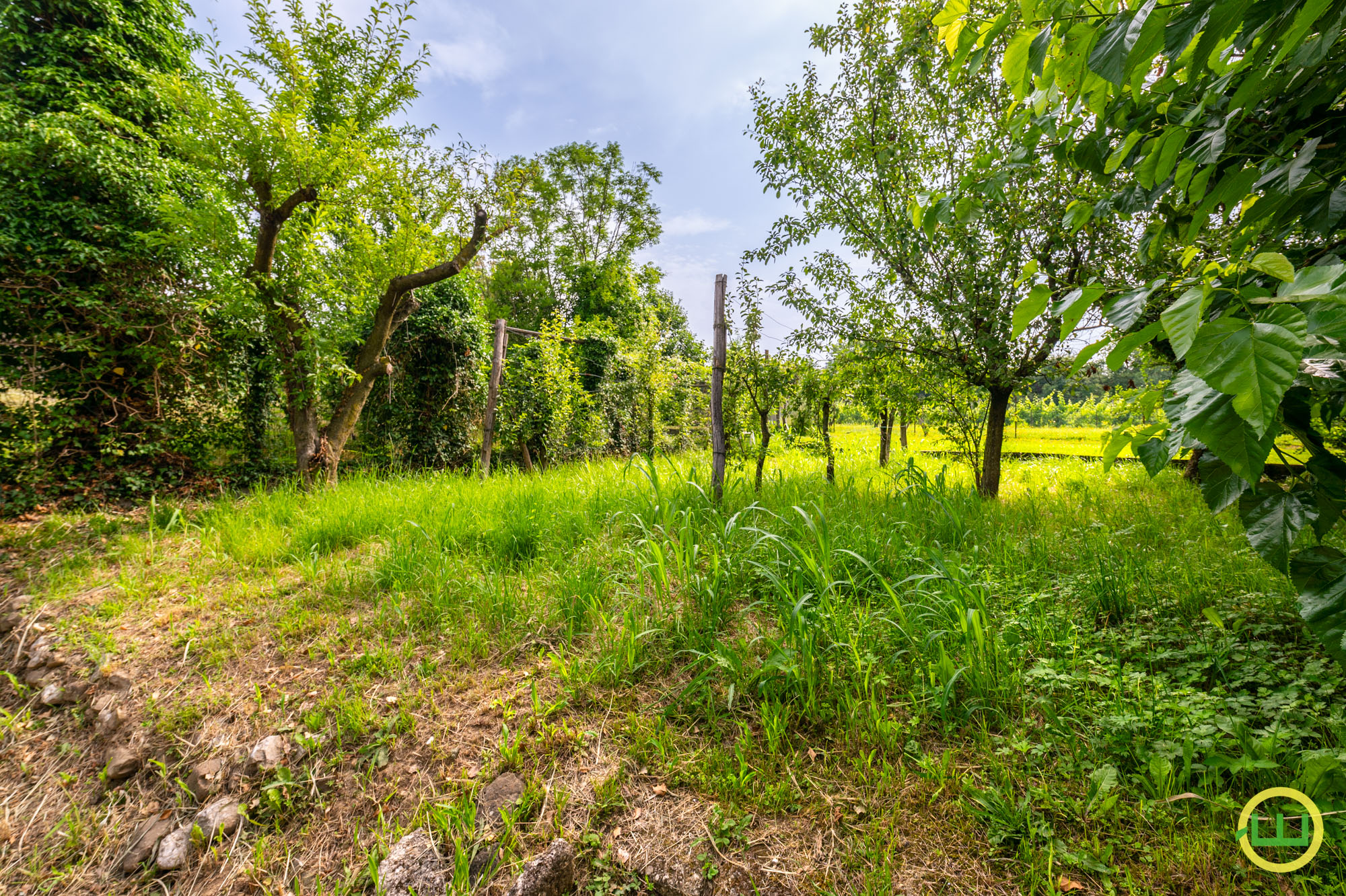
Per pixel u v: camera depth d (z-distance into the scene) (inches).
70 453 255.3
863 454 446.0
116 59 277.9
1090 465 370.6
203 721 111.9
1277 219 57.3
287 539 191.6
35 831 99.8
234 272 259.1
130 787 104.2
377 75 304.8
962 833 75.8
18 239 243.0
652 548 136.9
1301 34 41.6
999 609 120.8
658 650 117.4
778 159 243.4
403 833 86.3
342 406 305.0
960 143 222.4
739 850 76.7
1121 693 93.2
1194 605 119.9
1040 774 81.7
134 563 180.5
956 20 63.7
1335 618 41.4
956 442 272.2
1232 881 65.5
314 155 256.7
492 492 241.4
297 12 283.0
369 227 302.7
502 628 131.4
